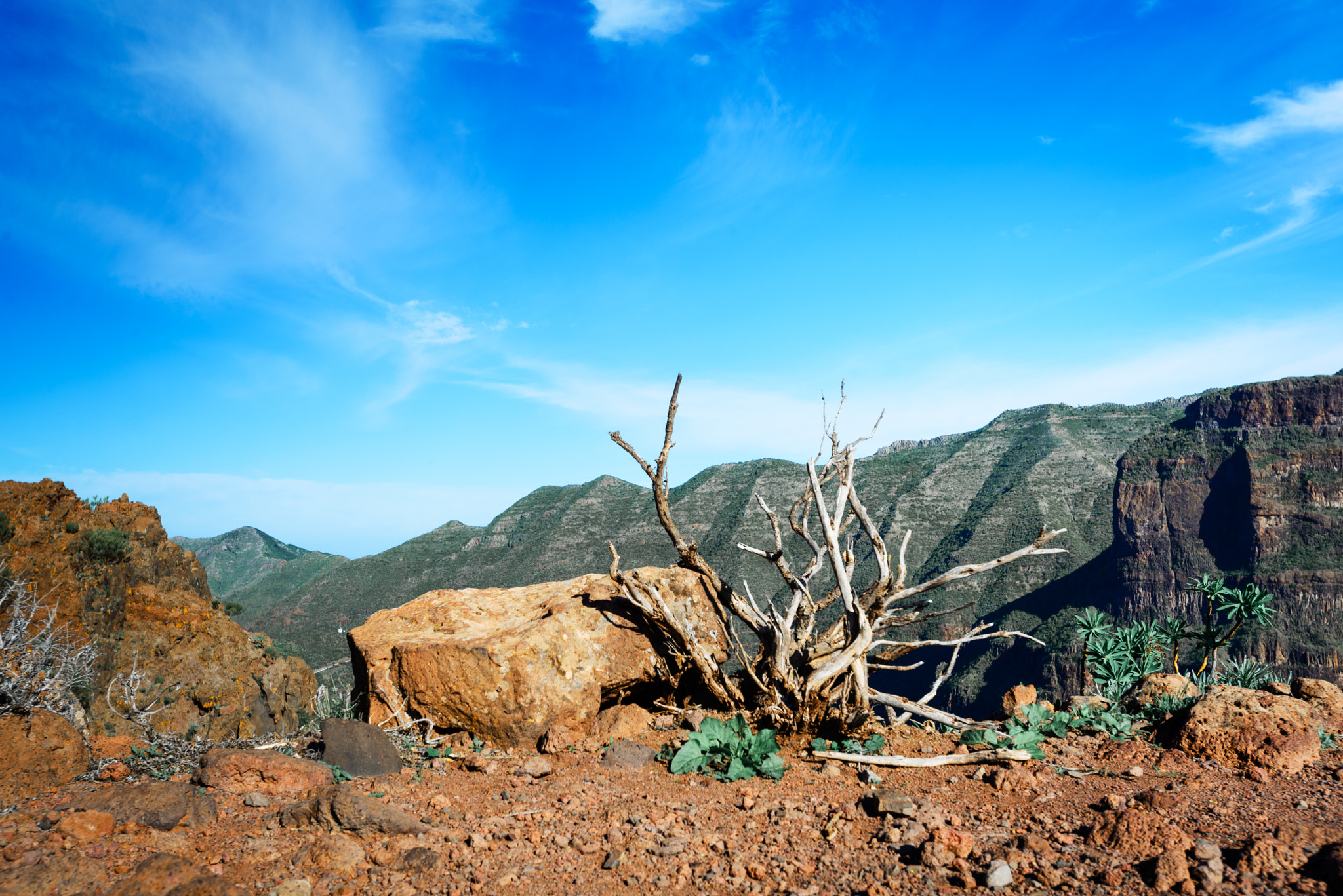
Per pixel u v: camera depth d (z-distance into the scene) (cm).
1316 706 651
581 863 401
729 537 18412
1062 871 362
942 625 13875
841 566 670
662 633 745
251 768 507
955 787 522
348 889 368
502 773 581
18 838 392
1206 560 12350
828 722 643
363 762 571
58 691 531
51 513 1298
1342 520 11225
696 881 376
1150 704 691
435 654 672
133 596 1364
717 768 577
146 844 404
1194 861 358
